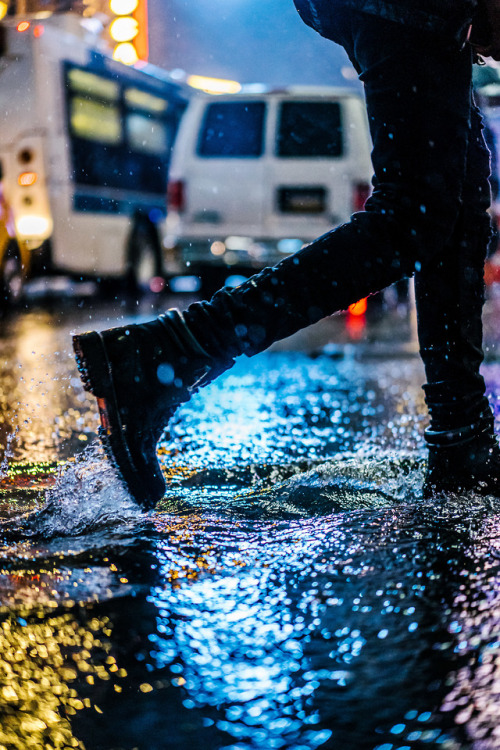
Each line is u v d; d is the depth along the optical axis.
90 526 2.62
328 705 1.58
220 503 2.88
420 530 2.51
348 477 3.16
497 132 8.85
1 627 1.92
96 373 2.40
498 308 12.15
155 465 2.48
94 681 1.68
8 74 13.70
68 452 3.96
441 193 2.53
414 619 1.92
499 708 1.56
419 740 1.47
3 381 6.72
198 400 5.50
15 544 2.46
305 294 2.48
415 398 5.63
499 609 1.96
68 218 14.12
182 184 14.09
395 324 11.53
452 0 2.44
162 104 18.00
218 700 1.61
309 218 13.80
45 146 13.66
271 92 14.05
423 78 2.47
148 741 1.48
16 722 1.54
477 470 2.79
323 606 2.01
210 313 2.45
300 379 6.63
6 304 13.72
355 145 13.80
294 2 2.72
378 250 2.52
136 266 16.67
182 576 2.21
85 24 15.70
